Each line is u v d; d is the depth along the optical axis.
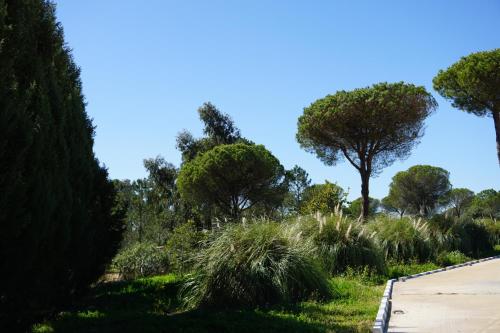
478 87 21.98
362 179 22.83
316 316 7.04
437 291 9.23
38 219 6.25
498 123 22.38
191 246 14.24
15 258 5.98
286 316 7.08
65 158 7.43
